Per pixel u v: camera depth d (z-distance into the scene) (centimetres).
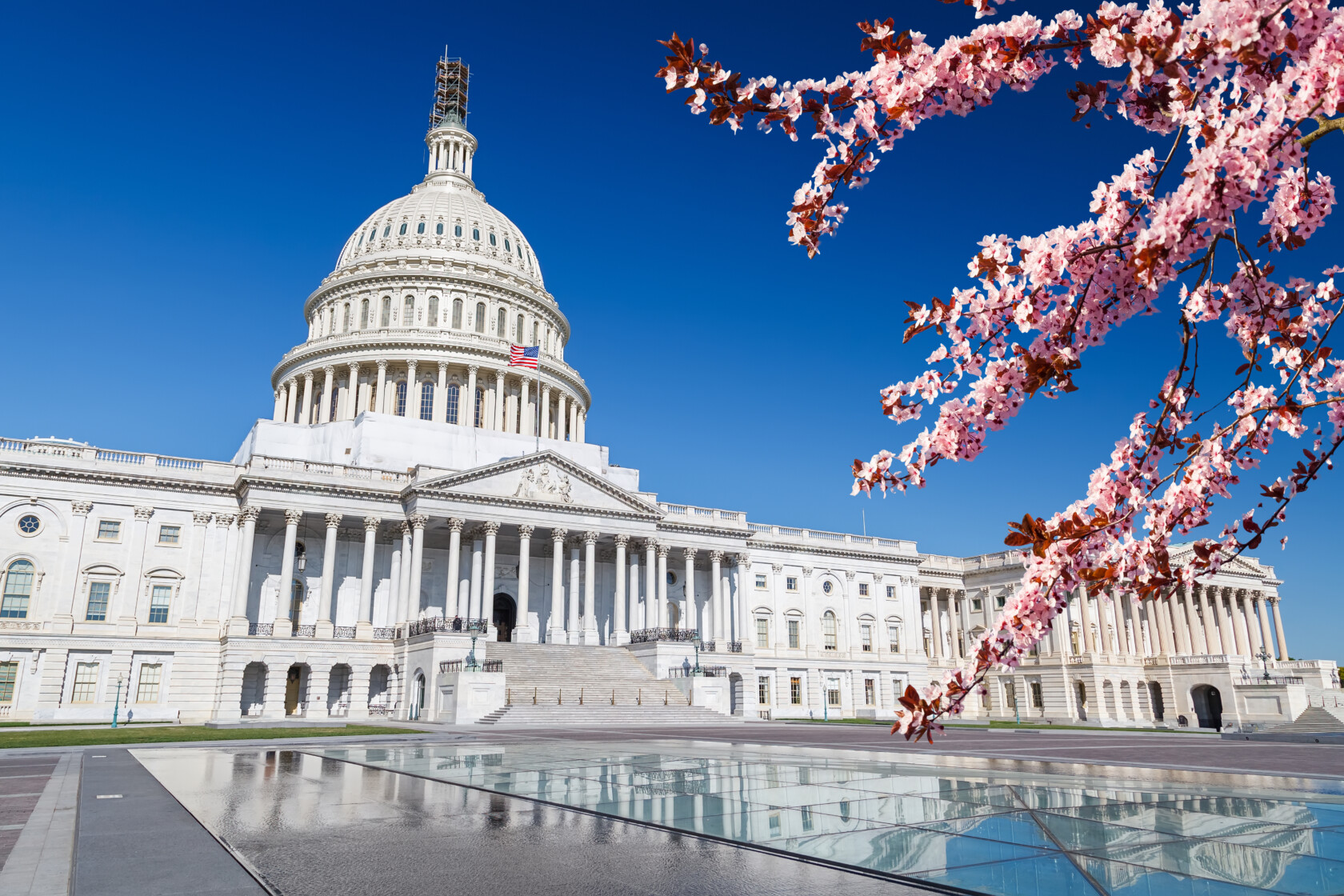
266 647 6531
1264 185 452
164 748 3028
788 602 9375
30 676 6172
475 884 908
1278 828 1157
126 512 6712
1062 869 916
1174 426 631
